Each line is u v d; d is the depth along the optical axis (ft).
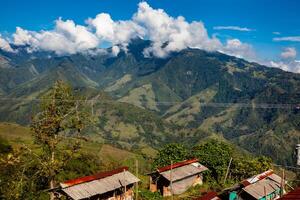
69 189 160.25
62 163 130.62
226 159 252.62
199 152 257.75
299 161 195.83
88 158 262.88
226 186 228.22
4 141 226.99
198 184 236.43
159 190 220.02
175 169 226.38
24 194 121.29
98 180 176.65
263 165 252.21
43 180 140.05
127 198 192.03
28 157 126.21
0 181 114.32
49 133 129.90
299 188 83.61
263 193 181.78
